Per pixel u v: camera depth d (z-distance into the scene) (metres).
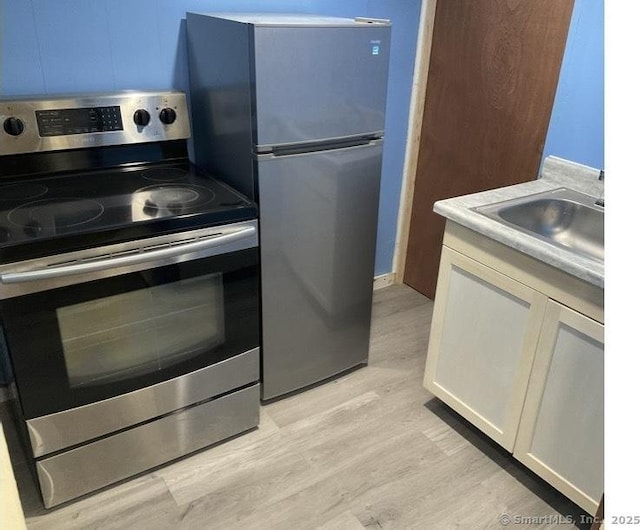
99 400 1.67
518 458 1.87
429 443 2.08
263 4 2.12
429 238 2.93
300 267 2.03
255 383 2.03
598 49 1.94
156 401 1.79
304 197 1.92
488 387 1.91
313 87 1.79
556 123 2.15
